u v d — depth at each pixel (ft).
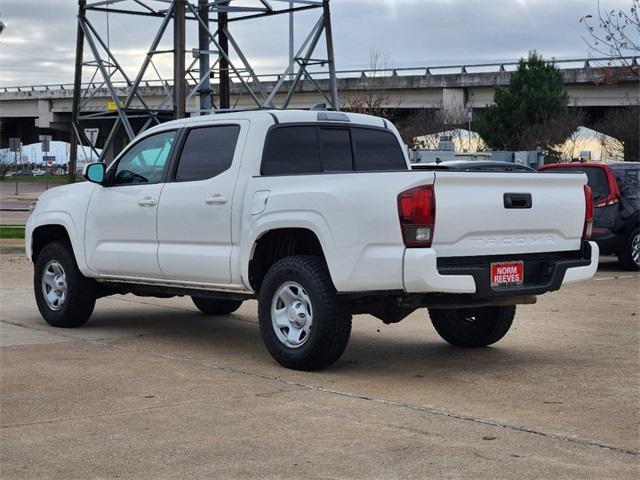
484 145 197.98
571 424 20.01
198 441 18.65
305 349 25.11
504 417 20.58
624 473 16.72
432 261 23.03
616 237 54.39
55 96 283.79
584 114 191.72
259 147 27.30
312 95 200.03
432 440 18.75
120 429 19.52
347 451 17.98
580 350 29.01
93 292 33.01
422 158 107.65
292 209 25.35
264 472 16.74
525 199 25.18
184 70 67.36
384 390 23.25
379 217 23.52
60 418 20.40
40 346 29.55
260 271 27.09
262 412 20.97
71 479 16.40
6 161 344.49
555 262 25.89
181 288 29.78
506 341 30.71
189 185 28.58
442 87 199.82
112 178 31.58
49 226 33.76
